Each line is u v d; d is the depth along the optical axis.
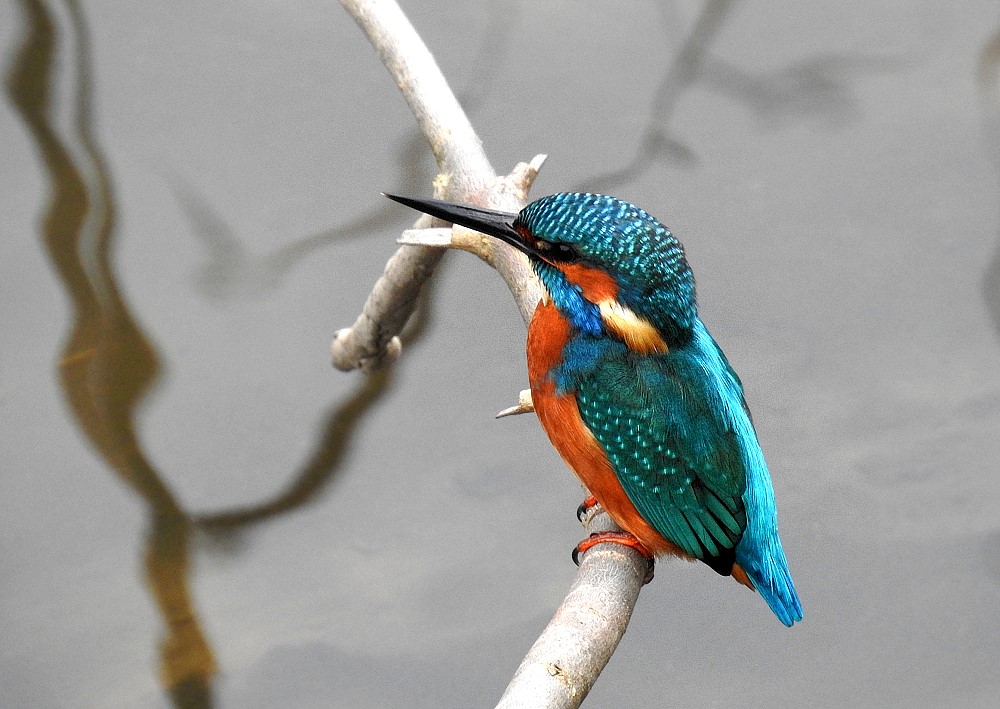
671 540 7.82
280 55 14.51
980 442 11.66
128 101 14.03
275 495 11.87
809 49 14.56
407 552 11.42
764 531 7.91
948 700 10.12
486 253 8.44
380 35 8.92
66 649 10.77
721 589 11.08
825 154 13.70
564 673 6.29
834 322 12.49
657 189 13.33
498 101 13.97
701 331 8.06
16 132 13.73
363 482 11.97
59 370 12.45
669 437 7.62
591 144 13.62
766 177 13.49
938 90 14.21
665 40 14.63
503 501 11.73
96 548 11.48
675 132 13.79
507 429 12.23
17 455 11.95
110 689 10.48
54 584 11.22
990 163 13.55
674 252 7.50
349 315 12.79
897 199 13.29
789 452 11.68
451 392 12.47
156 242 13.17
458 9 14.80
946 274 12.79
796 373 12.19
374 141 13.84
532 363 7.87
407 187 13.45
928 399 11.97
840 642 10.60
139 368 12.53
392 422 12.34
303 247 13.19
